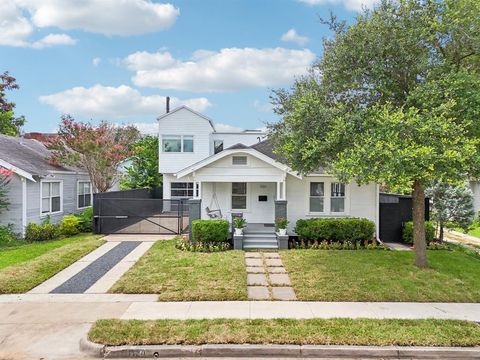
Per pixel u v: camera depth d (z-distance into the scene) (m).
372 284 9.27
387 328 6.58
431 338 6.18
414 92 9.14
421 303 8.19
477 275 10.15
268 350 5.90
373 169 8.21
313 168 11.15
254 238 14.23
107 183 21.77
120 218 17.94
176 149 25.48
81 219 17.67
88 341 6.05
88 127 21.52
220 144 27.22
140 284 9.25
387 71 9.73
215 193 16.81
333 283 9.36
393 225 15.70
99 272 10.52
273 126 13.84
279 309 7.66
